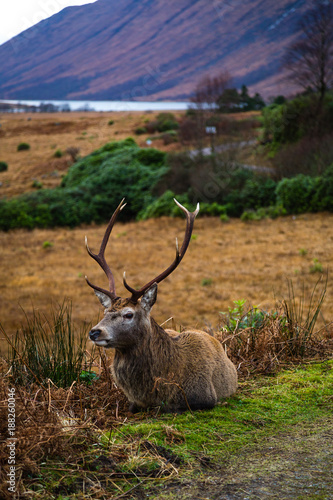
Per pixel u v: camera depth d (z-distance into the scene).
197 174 39.72
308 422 3.84
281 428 3.74
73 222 43.28
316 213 33.53
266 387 4.68
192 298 18.44
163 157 50.00
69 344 4.93
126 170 47.16
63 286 22.12
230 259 24.42
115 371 4.03
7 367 4.33
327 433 3.60
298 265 21.94
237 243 27.92
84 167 54.50
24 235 38.94
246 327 5.98
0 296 20.67
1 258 29.84
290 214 34.47
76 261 27.73
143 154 50.25
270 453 3.29
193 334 4.53
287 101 46.38
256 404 4.26
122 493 2.75
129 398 4.07
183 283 20.92
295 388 4.62
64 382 4.64
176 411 4.06
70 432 3.23
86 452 3.13
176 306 17.52
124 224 41.84
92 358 5.32
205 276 21.77
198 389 4.10
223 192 38.41
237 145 42.22
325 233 27.94
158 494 2.75
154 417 3.96
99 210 44.97
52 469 2.91
